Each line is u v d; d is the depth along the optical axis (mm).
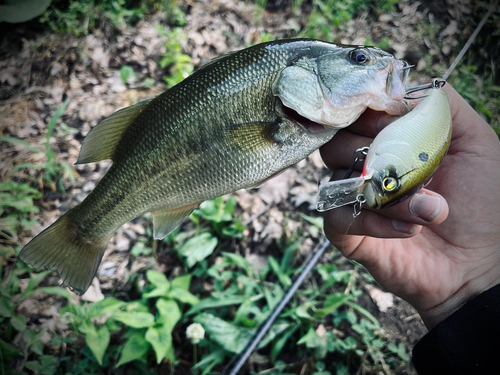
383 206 190
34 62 640
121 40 671
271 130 224
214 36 689
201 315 406
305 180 531
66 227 269
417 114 198
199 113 226
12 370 397
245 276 447
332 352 406
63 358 404
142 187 244
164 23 702
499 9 693
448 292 243
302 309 406
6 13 651
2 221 485
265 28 707
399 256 247
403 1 712
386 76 214
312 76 218
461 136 242
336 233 241
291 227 488
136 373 405
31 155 552
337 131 229
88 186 536
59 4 701
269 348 417
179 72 571
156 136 234
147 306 427
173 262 476
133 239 490
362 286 446
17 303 431
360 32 686
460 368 201
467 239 241
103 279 463
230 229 482
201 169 231
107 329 382
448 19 684
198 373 407
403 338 411
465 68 623
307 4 728
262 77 222
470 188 238
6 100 608
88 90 624
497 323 197
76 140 576
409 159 188
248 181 233
